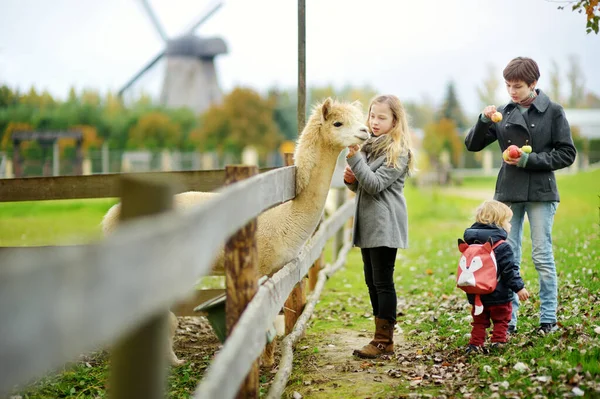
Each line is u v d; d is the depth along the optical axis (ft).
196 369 16.79
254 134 185.37
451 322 19.48
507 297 15.47
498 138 18.11
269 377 15.65
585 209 54.24
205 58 226.58
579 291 20.30
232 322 10.90
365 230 16.76
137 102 190.60
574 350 14.17
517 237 17.60
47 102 167.63
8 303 3.89
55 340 4.31
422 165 105.50
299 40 21.47
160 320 6.53
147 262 5.46
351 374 15.28
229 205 8.47
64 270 4.38
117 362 6.53
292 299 18.94
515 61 17.33
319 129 16.05
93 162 153.17
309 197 16.01
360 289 28.17
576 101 225.97
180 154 169.07
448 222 60.34
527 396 12.09
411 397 13.07
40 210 67.97
